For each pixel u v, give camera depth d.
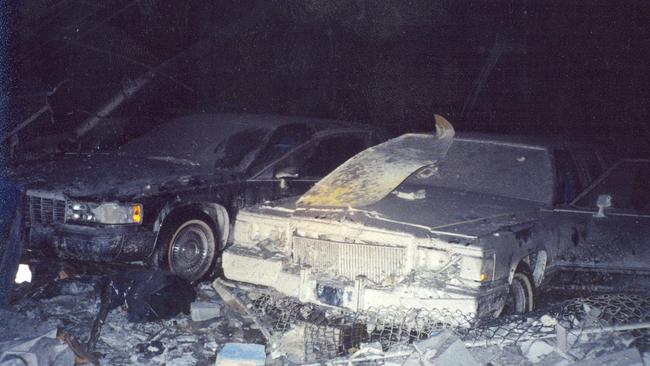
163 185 6.29
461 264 4.57
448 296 4.46
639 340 4.27
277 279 5.04
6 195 5.43
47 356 3.96
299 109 13.59
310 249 5.04
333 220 4.95
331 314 5.01
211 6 12.70
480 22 13.70
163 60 12.37
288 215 5.25
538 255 5.39
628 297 4.81
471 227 4.88
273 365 4.41
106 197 5.94
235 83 13.22
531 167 6.07
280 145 7.28
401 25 13.37
